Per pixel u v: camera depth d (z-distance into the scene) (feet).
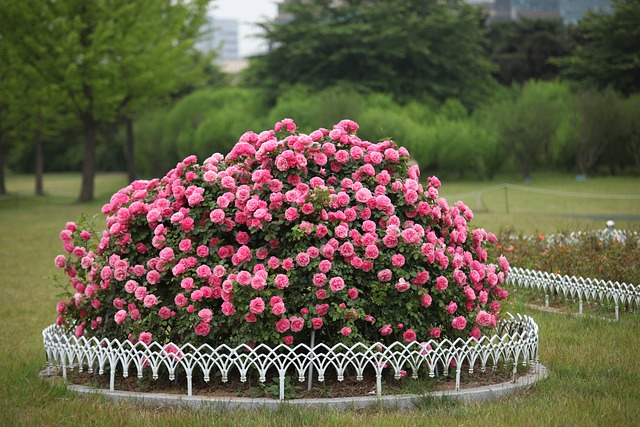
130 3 108.68
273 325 17.85
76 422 16.48
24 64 102.12
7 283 41.70
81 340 21.03
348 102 119.14
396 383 18.33
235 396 17.67
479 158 125.18
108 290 20.26
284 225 18.66
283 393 17.22
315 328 17.71
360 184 19.08
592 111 116.06
